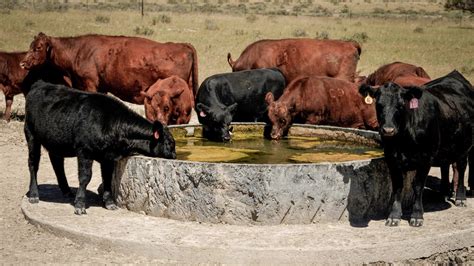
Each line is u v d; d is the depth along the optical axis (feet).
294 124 42.91
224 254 26.71
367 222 30.40
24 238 29.43
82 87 55.01
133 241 27.53
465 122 31.71
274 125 41.93
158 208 30.94
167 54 53.31
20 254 27.48
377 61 101.81
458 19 209.77
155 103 47.60
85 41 54.44
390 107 27.63
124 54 53.36
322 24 171.01
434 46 125.29
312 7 292.81
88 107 31.24
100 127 30.94
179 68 53.57
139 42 53.78
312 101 45.93
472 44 130.62
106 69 53.83
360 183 30.55
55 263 26.55
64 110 31.58
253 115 51.01
